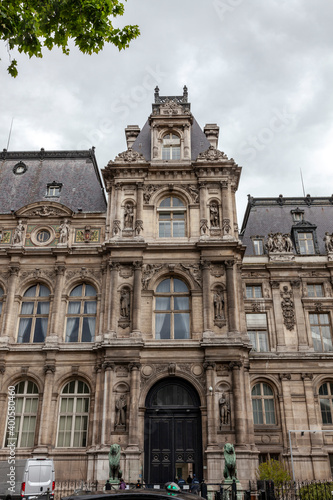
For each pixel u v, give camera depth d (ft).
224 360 108.17
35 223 129.90
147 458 104.01
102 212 130.31
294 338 131.85
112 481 88.22
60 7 47.67
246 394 108.58
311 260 141.49
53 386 110.93
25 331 119.44
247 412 106.83
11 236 129.08
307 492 79.25
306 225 150.41
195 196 128.47
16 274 122.83
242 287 133.18
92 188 143.43
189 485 88.79
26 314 120.88
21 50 48.44
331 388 127.34
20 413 110.93
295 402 124.36
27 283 123.13
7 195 142.92
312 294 138.72
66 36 49.52
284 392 125.18
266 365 128.16
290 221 157.58
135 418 103.40
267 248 143.95
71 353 113.91
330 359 127.85
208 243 119.75
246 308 135.85
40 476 87.51
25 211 131.13
